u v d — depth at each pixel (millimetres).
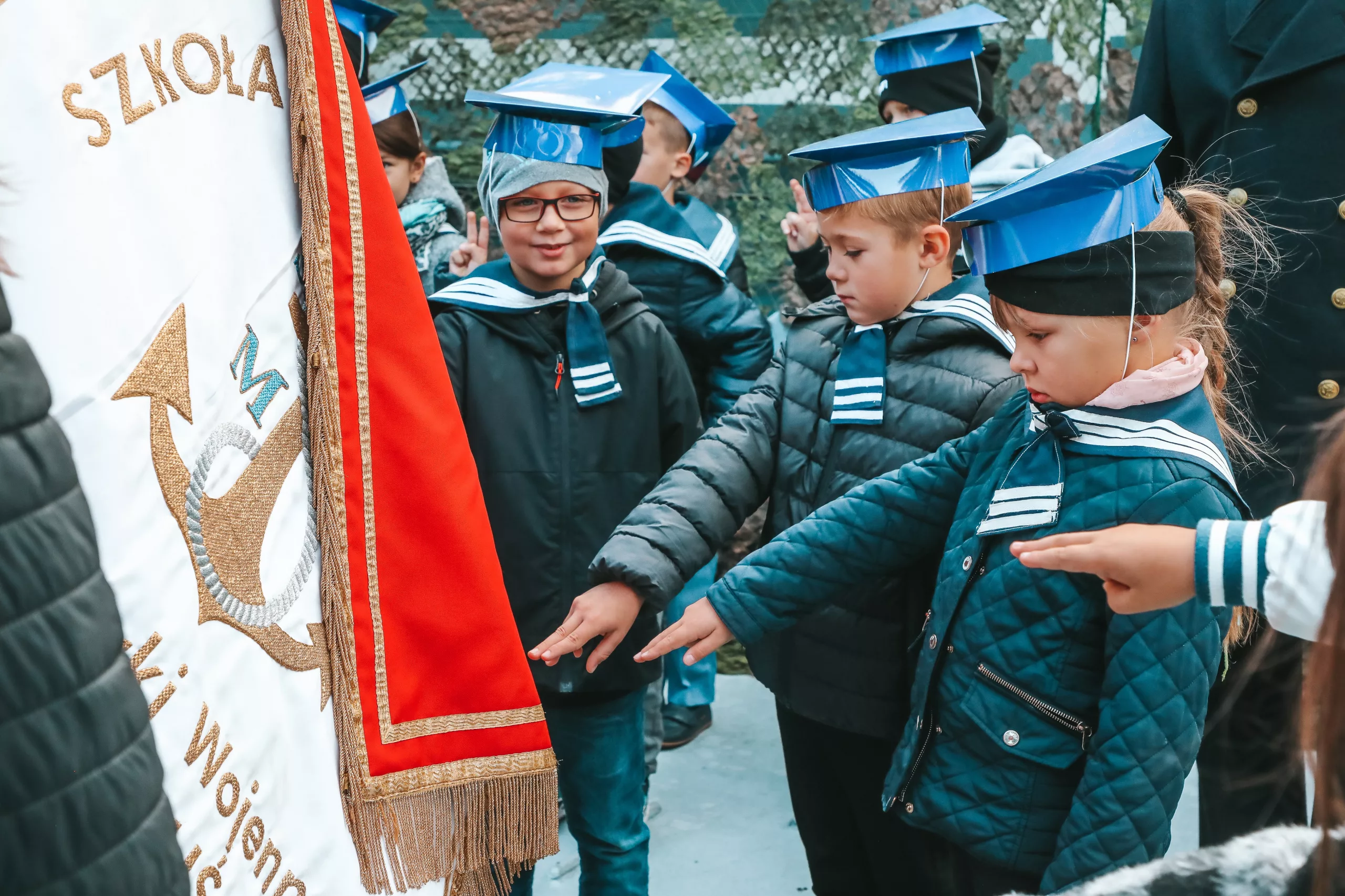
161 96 1172
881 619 1805
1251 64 2236
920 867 1825
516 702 1498
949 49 2691
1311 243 2164
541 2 3768
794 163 3809
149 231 1156
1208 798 2232
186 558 1188
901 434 1802
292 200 1346
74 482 1017
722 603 1678
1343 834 687
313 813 1337
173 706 1164
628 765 2133
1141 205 1326
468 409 2088
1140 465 1354
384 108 3008
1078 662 1411
